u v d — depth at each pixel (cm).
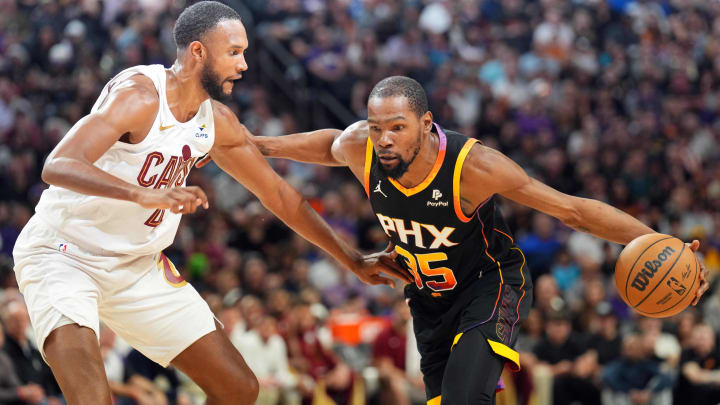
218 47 366
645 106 1456
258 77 1492
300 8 1560
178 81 370
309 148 451
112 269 375
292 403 802
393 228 425
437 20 1587
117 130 343
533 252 1090
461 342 414
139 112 349
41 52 1368
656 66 1536
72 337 351
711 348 868
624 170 1298
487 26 1631
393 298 941
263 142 449
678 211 1238
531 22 1623
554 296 905
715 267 1157
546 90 1428
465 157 397
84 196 364
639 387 838
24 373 704
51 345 352
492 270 436
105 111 342
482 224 423
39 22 1409
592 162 1292
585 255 1070
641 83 1504
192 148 379
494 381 408
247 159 423
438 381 453
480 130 1352
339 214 1153
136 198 317
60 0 1434
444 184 399
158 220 382
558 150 1291
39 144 1191
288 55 1468
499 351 411
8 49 1367
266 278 948
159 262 397
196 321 398
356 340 893
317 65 1426
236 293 911
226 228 1100
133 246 378
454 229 412
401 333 833
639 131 1380
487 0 1658
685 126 1418
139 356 771
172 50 1375
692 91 1580
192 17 367
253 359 809
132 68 366
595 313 883
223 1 1535
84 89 1251
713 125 1480
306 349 831
